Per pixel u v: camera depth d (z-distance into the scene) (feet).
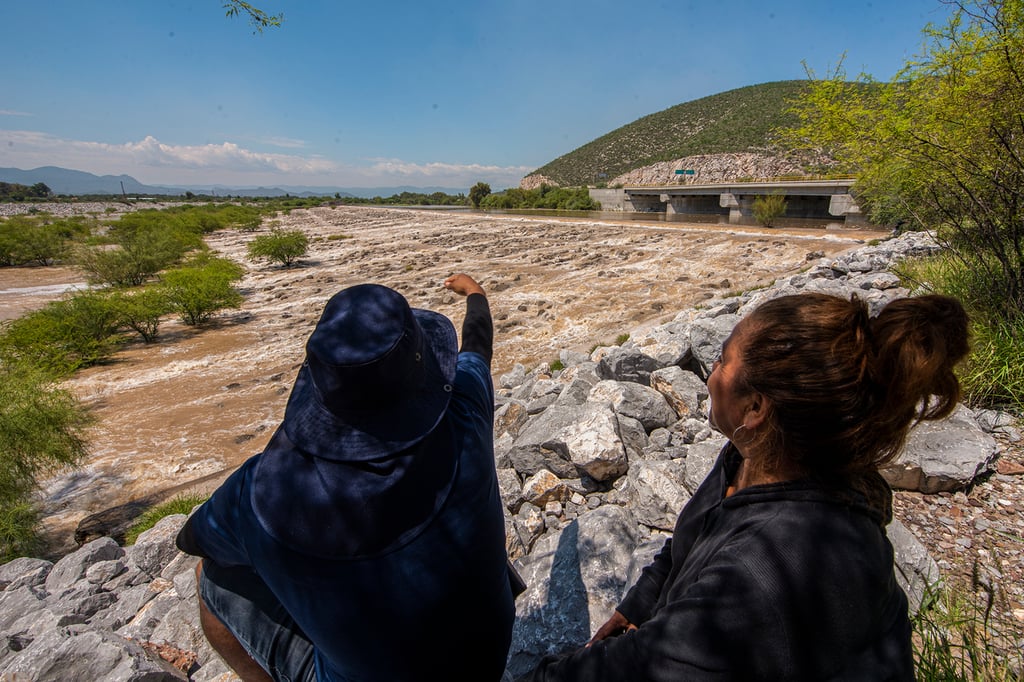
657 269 58.03
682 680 2.67
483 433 4.00
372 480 3.16
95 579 14.02
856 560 2.62
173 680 8.27
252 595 4.35
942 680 5.31
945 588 6.91
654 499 10.30
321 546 3.14
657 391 16.70
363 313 3.29
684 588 3.16
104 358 43.24
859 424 2.64
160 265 83.35
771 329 2.81
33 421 22.90
